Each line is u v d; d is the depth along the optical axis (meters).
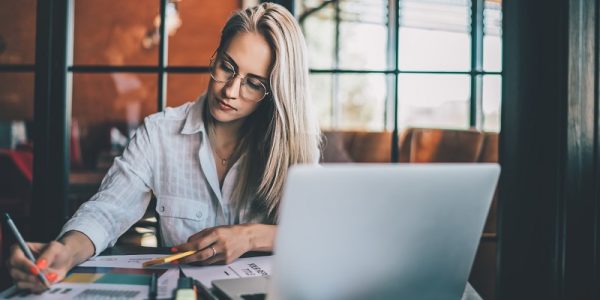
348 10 4.56
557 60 1.78
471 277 2.02
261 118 1.50
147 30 3.45
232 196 1.52
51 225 2.09
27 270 0.90
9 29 2.10
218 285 0.94
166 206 1.50
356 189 0.72
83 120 3.97
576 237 1.75
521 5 1.90
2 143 2.51
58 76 2.09
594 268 1.75
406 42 2.15
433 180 0.78
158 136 1.51
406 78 2.16
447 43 2.19
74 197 2.44
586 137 1.74
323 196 0.70
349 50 4.70
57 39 2.08
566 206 1.74
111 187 1.39
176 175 1.51
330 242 0.73
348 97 4.85
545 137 1.86
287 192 0.68
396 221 0.77
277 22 1.37
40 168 2.10
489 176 0.84
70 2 2.09
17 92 2.11
